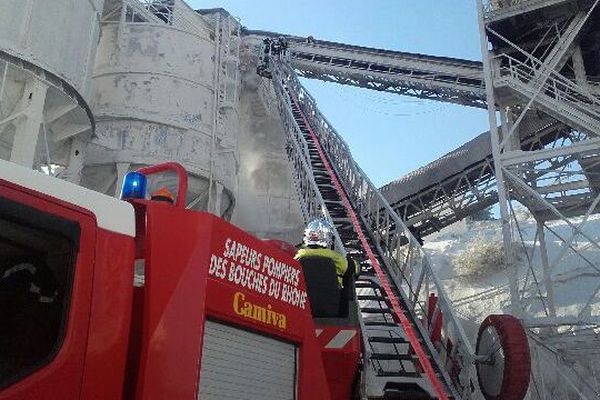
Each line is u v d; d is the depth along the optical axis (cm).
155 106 2534
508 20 1975
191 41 2752
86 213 293
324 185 1889
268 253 410
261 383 374
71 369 265
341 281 607
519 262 3278
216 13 3177
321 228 641
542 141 2606
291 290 426
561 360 1560
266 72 3400
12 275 277
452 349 1061
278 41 3372
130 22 2727
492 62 1956
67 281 276
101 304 287
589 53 2144
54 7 1719
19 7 1609
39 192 276
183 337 316
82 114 1853
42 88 1625
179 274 330
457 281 3356
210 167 2553
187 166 2484
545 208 1994
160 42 2666
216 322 347
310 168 1912
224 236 370
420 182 3062
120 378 287
